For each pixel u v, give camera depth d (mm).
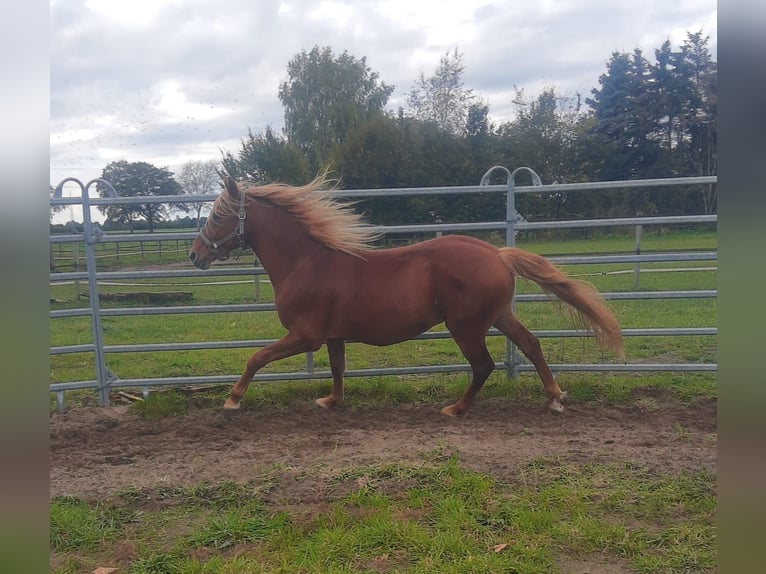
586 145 27250
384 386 5512
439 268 4555
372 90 36062
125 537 3188
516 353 5578
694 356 6520
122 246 21078
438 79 31156
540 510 3221
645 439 4281
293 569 2809
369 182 23031
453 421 4809
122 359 7227
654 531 3061
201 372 6543
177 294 11656
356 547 2957
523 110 27922
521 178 24875
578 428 4586
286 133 36531
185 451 4328
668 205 24141
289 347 4750
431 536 3037
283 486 3604
